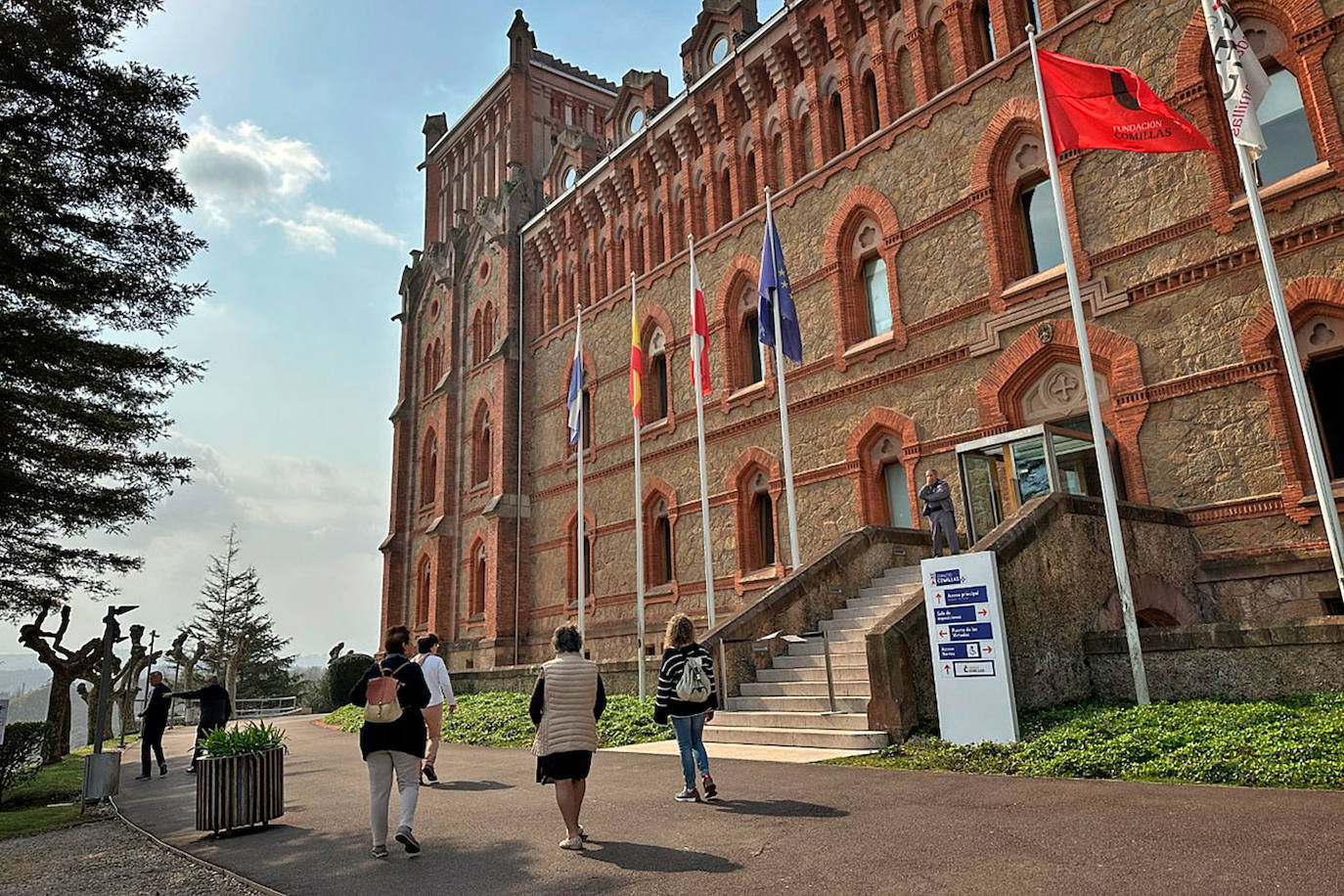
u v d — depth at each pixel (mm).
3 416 15047
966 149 18750
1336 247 13383
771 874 5617
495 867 6359
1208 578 14281
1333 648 9805
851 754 10609
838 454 20547
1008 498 15578
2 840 9867
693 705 8492
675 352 26328
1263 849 5395
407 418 40219
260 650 65312
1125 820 6418
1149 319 15453
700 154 26641
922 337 19047
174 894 6375
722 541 23484
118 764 12047
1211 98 15203
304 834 8297
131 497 17219
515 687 21953
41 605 17812
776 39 23547
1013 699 10109
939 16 20000
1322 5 13914
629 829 7305
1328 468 13477
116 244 15188
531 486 32250
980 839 6133
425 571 36781
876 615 14797
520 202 35250
